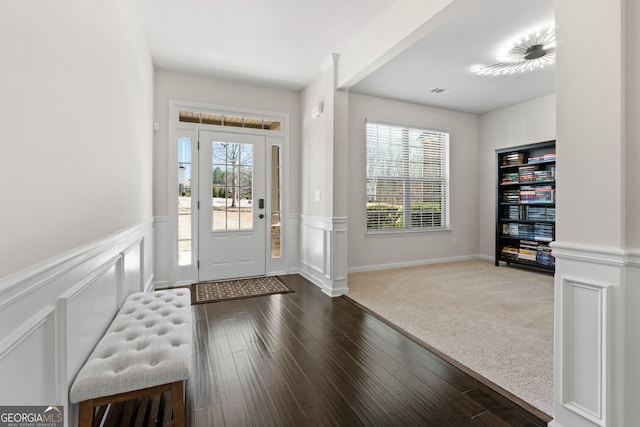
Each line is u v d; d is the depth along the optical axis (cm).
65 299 104
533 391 165
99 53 146
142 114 267
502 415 147
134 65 229
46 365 96
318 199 372
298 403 155
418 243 496
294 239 432
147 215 300
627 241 117
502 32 275
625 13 116
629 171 117
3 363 74
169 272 361
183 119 371
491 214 527
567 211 132
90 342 134
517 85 405
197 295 330
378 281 393
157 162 354
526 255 452
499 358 200
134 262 230
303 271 420
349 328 248
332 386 170
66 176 110
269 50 315
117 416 145
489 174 529
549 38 284
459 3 190
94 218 139
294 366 190
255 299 320
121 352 131
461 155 528
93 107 138
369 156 460
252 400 157
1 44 73
